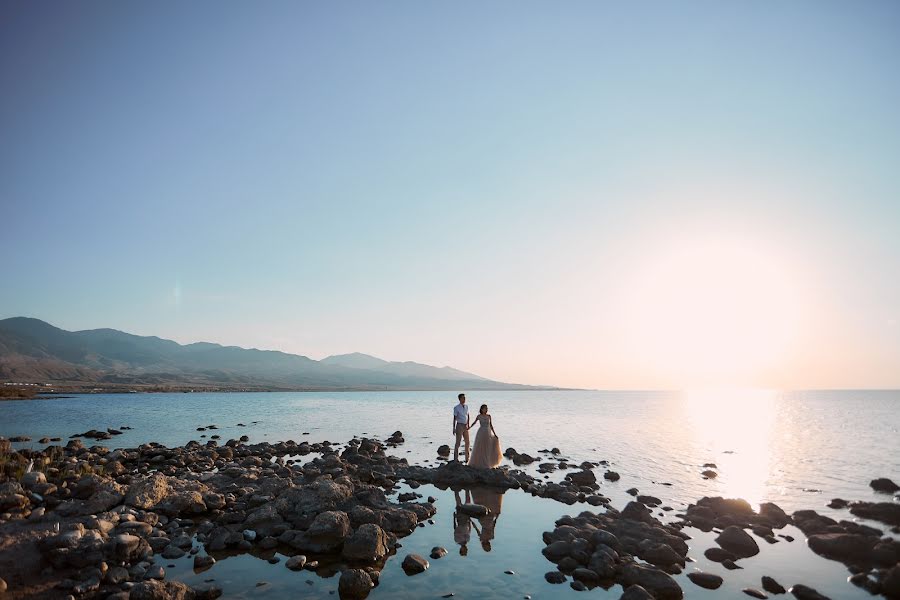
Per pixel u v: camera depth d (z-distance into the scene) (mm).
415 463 27672
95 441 37406
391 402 112125
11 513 13852
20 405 86312
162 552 12672
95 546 11516
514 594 10367
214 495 17109
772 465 27156
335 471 22281
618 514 16016
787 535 14672
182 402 105938
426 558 12453
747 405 122562
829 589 10883
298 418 60938
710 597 10516
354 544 12383
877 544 12734
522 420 59656
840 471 25375
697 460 28938
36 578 10383
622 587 10812
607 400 152125
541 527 15195
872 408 108000
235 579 10984
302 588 10539
